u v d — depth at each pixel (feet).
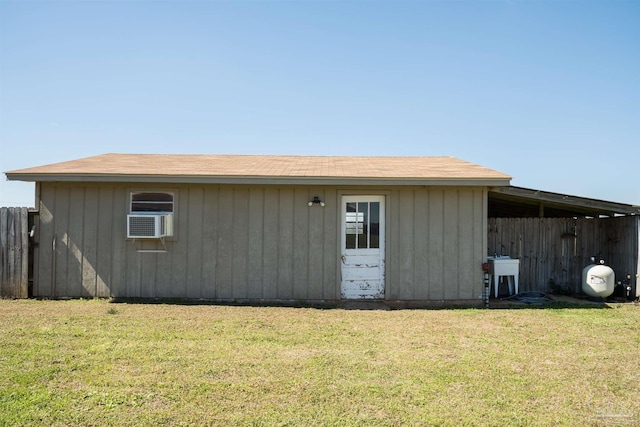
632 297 30.25
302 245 28.78
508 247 33.50
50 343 17.43
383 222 29.30
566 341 19.08
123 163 32.07
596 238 33.60
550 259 33.53
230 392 12.87
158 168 29.45
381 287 29.22
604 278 29.76
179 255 28.78
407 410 11.87
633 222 30.48
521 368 15.43
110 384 13.28
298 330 20.59
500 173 28.91
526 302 29.48
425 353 17.08
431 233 28.89
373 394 12.90
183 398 12.40
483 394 13.04
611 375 14.85
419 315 24.64
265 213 28.89
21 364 14.90
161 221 27.84
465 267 28.81
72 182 28.86
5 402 11.87
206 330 20.20
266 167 31.09
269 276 28.68
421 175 27.76
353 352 17.07
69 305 26.25
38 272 28.81
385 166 32.89
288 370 14.83
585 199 30.76
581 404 12.47
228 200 28.91
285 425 10.93
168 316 23.17
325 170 30.01
